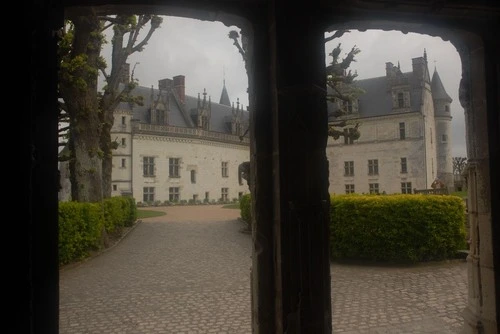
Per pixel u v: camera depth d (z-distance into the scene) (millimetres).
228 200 51469
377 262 9328
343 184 46500
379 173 44812
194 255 11320
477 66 3066
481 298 3055
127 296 7043
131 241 14148
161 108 45219
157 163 44000
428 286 7117
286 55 2416
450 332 4809
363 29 2945
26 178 1960
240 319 5691
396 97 44469
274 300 2480
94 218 10992
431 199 9148
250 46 2688
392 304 6094
